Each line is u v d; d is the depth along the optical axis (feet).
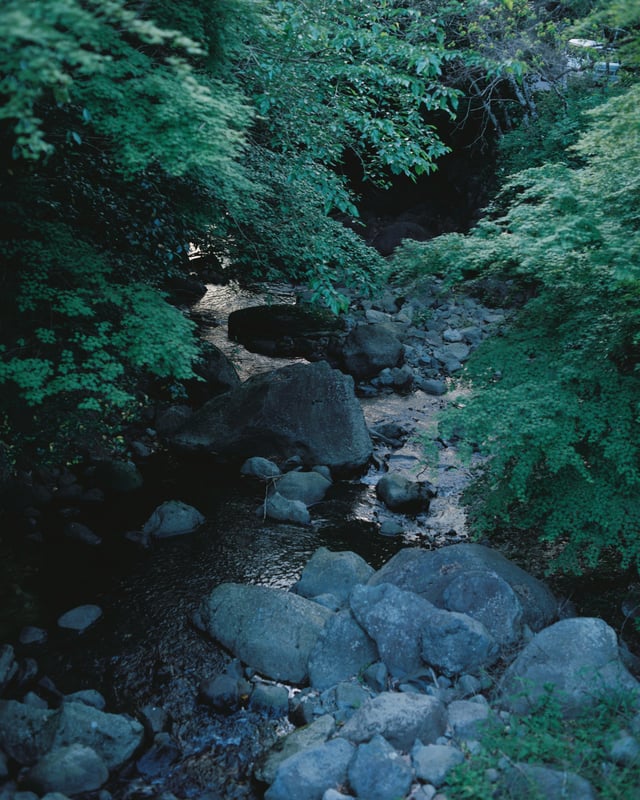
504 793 11.97
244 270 31.73
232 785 13.39
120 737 13.82
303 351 36.19
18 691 15.48
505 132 50.62
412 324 39.52
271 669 16.16
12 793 12.78
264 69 21.17
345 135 26.43
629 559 16.66
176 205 23.59
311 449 26.18
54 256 17.70
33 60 9.93
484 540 21.31
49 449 21.31
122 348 17.79
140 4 15.65
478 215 50.70
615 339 16.88
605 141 16.62
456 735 13.65
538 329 19.13
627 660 15.26
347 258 30.32
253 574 20.11
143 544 21.31
